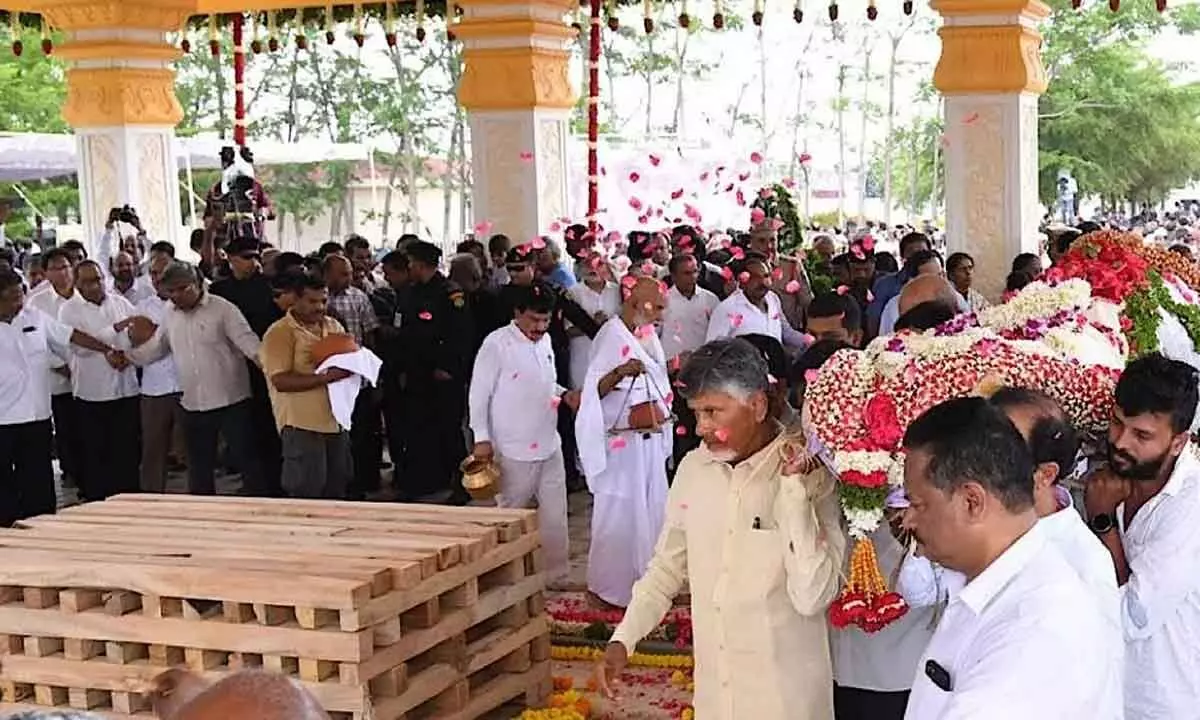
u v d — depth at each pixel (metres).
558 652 6.33
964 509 2.51
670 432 6.98
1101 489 3.51
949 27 10.80
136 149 12.66
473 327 9.77
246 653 4.65
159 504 5.89
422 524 5.36
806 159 9.79
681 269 9.15
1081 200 24.73
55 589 4.91
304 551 4.96
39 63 24.88
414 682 4.80
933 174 24.23
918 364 3.47
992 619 2.51
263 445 9.50
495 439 7.07
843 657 3.90
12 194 25.05
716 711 3.84
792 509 3.61
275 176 25.70
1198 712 3.46
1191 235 13.27
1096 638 2.46
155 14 12.67
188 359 8.75
